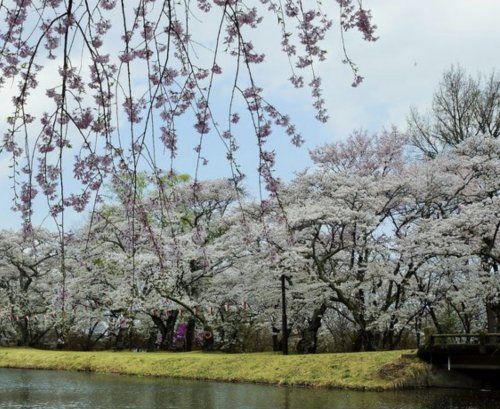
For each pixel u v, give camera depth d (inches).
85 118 133.9
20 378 925.2
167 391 746.2
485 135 947.3
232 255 1085.1
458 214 935.7
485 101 1083.9
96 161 140.3
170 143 147.9
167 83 140.9
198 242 268.4
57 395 729.6
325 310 1026.1
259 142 148.2
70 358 1119.6
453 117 1102.4
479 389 713.6
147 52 125.2
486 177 927.0
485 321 1078.4
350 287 939.3
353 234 959.6
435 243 855.1
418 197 978.1
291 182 1050.1
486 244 858.1
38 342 1487.5
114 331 1352.1
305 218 866.1
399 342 1094.4
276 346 1106.7
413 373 714.2
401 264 930.1
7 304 1396.4
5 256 1359.5
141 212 163.9
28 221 145.9
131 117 124.5
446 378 728.3
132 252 185.8
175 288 1117.7
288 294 1018.1
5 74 132.6
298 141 157.6
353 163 1138.7
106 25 129.3
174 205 184.7
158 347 1315.2
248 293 1079.0
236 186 154.9
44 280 1392.7
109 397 706.2
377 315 924.0
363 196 946.1
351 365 769.6
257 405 615.8
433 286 956.6
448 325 1010.1
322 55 154.3
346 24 145.1
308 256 972.6
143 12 124.1
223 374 858.1
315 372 775.7
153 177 152.3
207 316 1153.4
